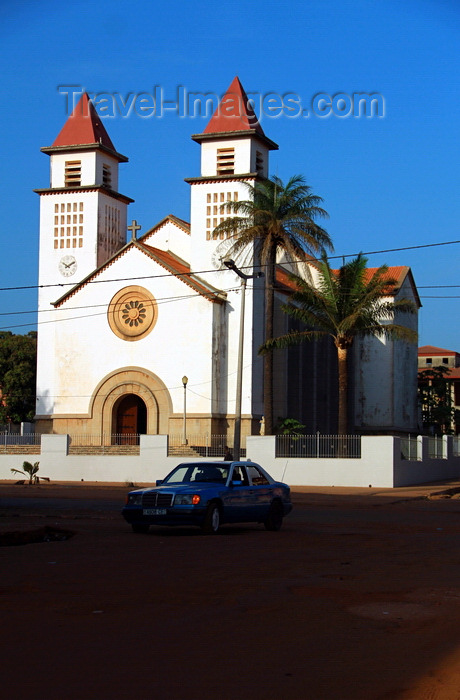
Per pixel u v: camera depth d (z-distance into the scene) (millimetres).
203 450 50969
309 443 44875
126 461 47719
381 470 43188
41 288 61719
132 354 57438
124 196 64250
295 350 64500
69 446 49531
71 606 11000
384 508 31172
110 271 58531
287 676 7910
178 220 63875
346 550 17219
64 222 62062
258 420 57094
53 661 8320
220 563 15078
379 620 10289
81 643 9031
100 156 62844
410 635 9523
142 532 20750
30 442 55281
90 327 58688
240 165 58938
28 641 9102
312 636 9445
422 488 43125
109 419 57469
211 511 19922
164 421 56062
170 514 19750
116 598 11578
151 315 57188
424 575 13844
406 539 19500
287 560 15547
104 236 62219
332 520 25141
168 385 56281
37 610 10727
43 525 22594
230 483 20859
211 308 55844
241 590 12273
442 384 85000
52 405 59062
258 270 57188
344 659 8508
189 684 7629
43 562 15117
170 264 57438
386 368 69500
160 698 7234
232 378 56656
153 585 12641
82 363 58594
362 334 49844
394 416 69188
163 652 8695
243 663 8328
